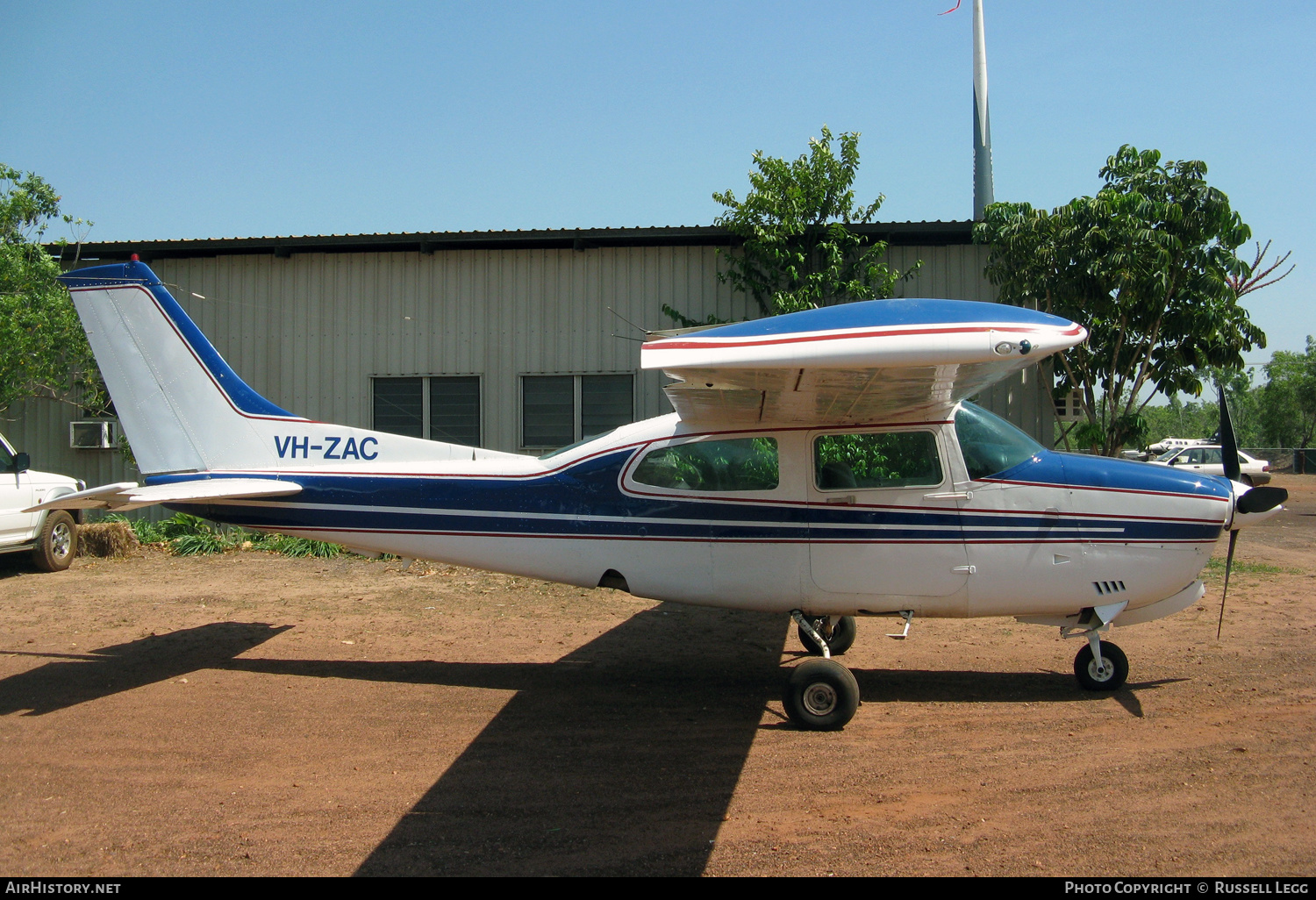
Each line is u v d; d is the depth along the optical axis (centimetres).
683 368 378
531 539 540
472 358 1101
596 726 464
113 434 1130
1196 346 991
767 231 1001
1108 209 927
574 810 360
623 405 1086
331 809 361
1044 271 960
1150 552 483
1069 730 449
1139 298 938
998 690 520
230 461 580
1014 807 358
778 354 371
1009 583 489
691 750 429
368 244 1077
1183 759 407
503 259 1097
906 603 497
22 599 780
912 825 342
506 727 463
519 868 310
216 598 786
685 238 1051
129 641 641
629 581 529
